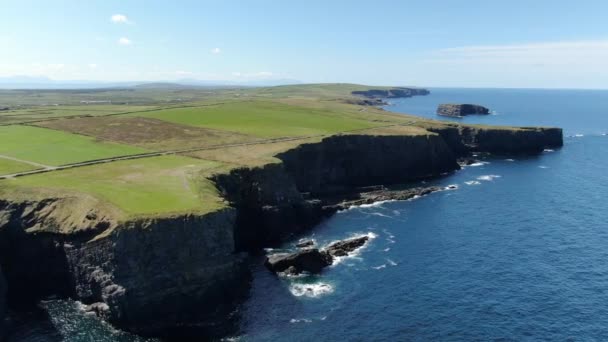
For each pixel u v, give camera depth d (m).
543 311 54.84
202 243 55.28
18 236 58.78
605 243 75.50
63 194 61.88
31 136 99.38
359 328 51.50
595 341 49.03
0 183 65.69
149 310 51.50
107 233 52.97
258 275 63.91
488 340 49.31
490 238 78.00
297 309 55.31
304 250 66.38
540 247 74.00
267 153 91.88
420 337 49.84
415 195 104.44
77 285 56.19
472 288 60.41
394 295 58.59
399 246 74.62
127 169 76.31
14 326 51.56
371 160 117.56
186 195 62.06
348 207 95.50
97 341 48.72
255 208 77.94
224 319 53.19
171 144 97.81
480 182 118.94
